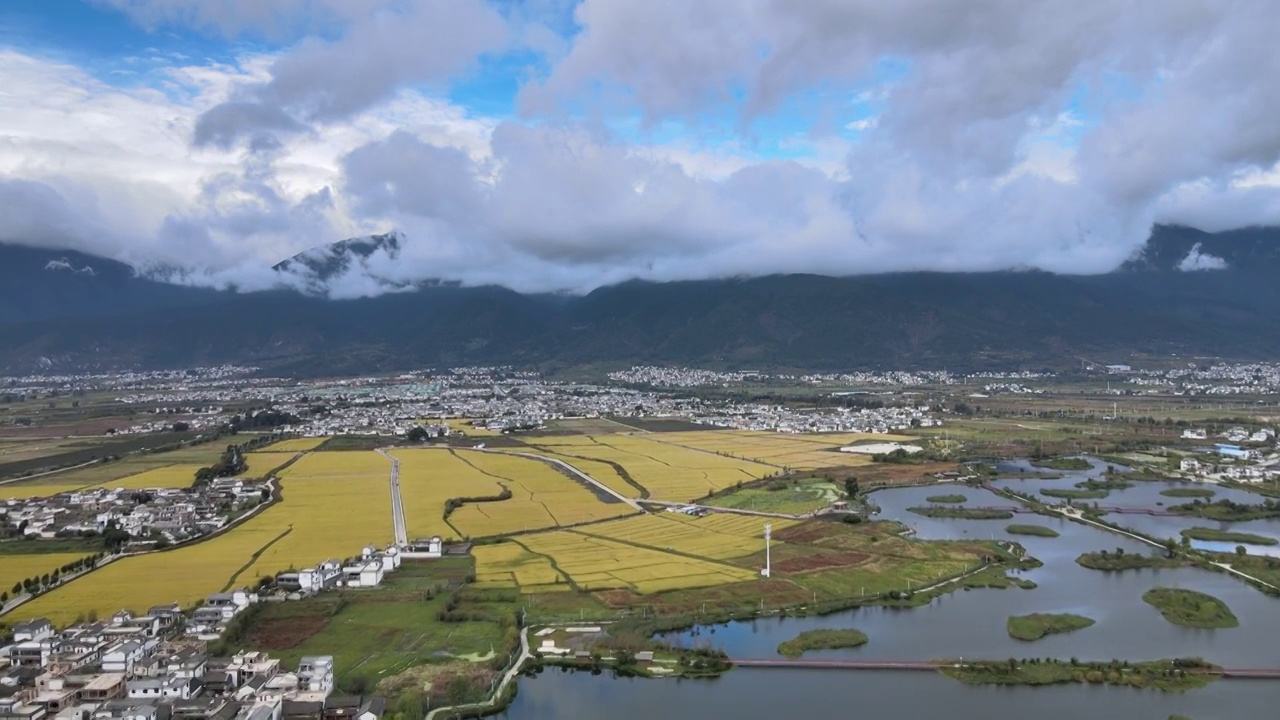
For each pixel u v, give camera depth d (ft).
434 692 602.85
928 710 598.34
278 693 581.12
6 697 577.43
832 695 621.72
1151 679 643.45
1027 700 612.70
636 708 598.75
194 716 549.54
